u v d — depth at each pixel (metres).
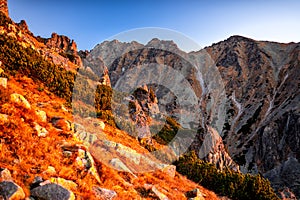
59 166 10.59
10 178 8.27
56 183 8.69
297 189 83.94
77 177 10.62
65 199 8.17
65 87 26.97
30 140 11.20
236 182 27.95
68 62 59.31
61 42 103.19
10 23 50.25
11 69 25.70
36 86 24.66
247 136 166.62
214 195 23.42
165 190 15.16
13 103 13.90
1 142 10.24
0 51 26.98
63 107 20.84
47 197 8.18
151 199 12.34
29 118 13.22
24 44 44.03
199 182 25.19
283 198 51.81
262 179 29.80
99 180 11.30
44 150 11.18
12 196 7.40
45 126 13.82
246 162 141.75
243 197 26.89
